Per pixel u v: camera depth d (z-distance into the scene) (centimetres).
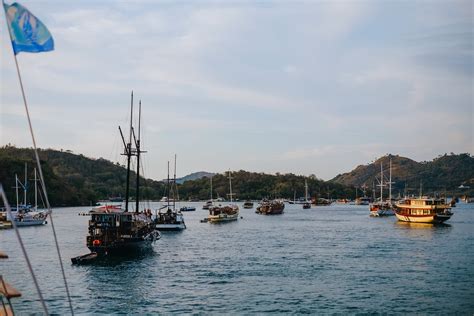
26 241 11100
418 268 7112
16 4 1692
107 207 8162
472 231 13525
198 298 5216
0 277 2597
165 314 4591
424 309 4784
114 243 7788
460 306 4891
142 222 9038
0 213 15950
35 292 5478
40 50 1712
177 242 11025
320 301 5081
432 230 13975
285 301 5088
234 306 4878
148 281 6128
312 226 16238
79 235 12669
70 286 5806
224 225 17062
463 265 7381
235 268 7150
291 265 7431
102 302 5044
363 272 6781
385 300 5131
